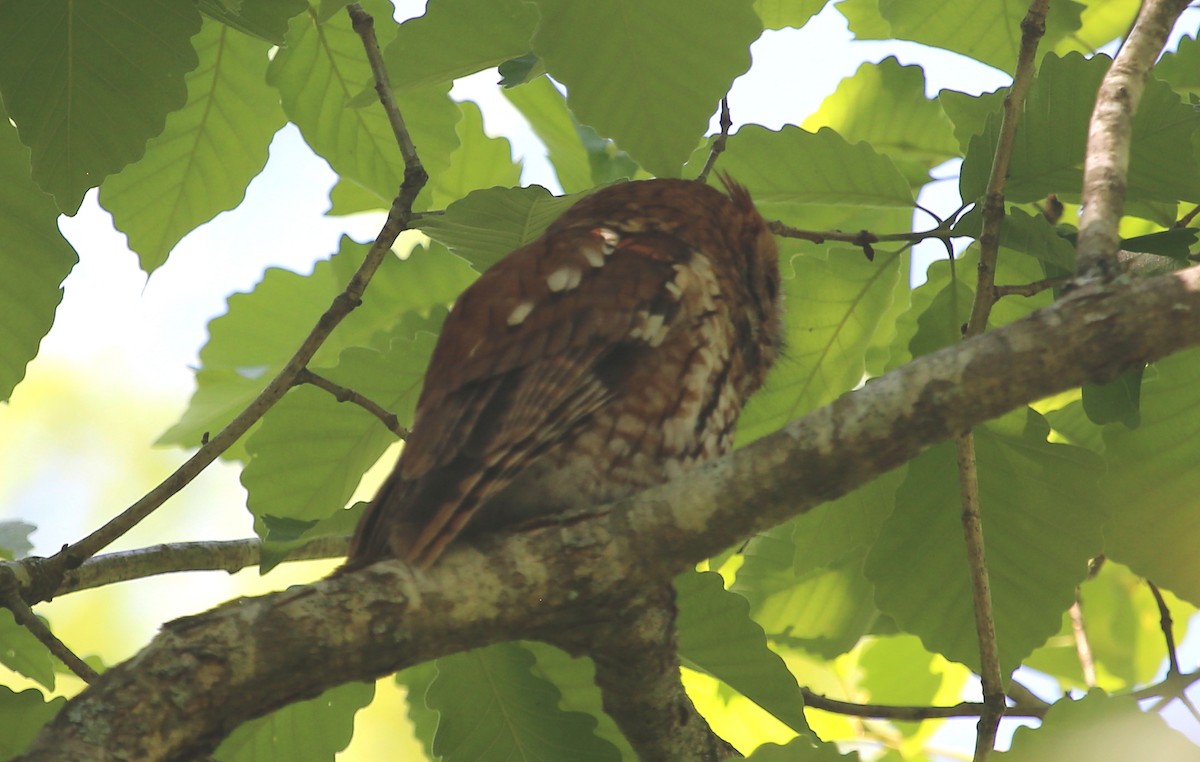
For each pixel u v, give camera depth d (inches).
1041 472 295.1
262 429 302.4
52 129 242.2
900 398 188.1
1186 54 339.3
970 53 346.9
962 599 302.8
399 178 360.5
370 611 190.2
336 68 338.3
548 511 245.8
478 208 271.0
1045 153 277.9
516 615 198.8
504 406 227.5
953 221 284.7
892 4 342.0
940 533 301.6
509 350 234.1
